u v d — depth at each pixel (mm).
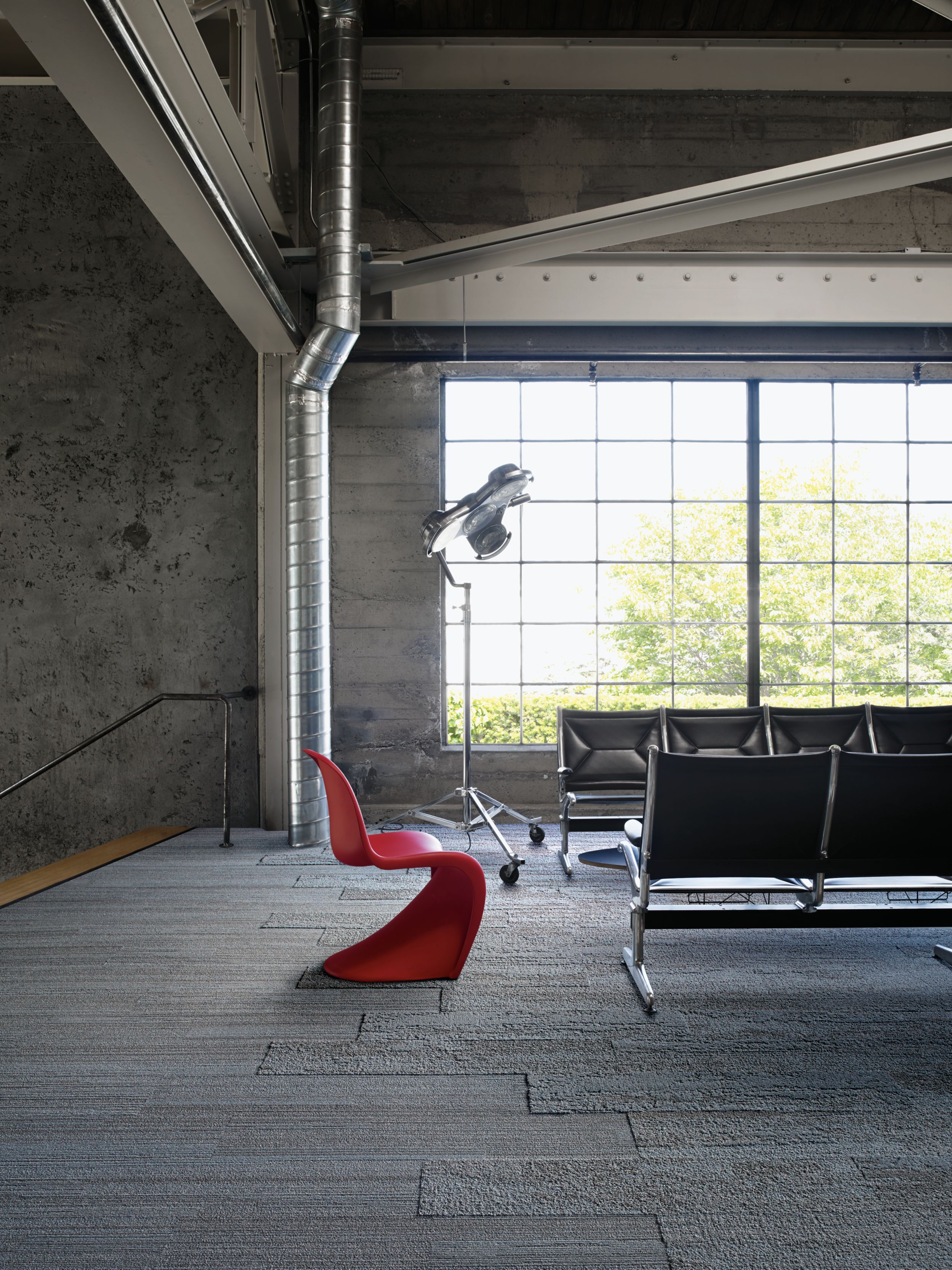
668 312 5754
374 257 5738
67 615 5727
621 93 5824
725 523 12211
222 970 3150
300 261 4840
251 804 5730
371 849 2885
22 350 5730
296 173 5457
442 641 5930
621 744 4730
